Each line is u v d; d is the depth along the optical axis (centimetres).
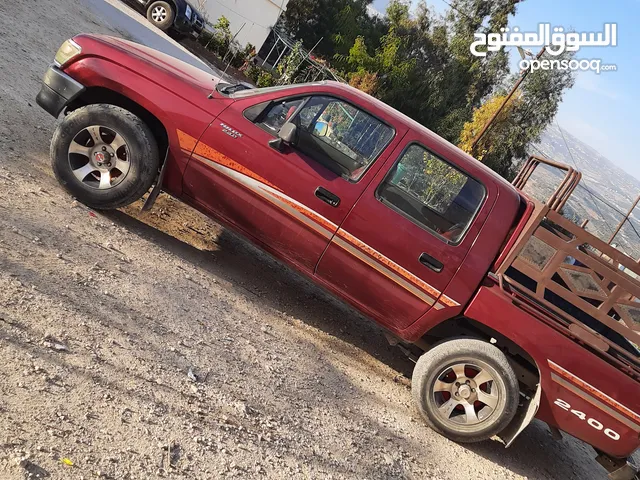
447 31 4616
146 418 321
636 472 496
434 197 497
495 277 489
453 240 491
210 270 548
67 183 516
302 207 499
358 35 4128
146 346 381
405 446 447
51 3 1221
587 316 516
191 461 309
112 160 516
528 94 4038
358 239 495
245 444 346
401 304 504
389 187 496
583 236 466
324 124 507
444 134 4275
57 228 459
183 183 526
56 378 313
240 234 532
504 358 475
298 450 369
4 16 909
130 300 420
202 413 350
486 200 497
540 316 479
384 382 538
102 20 1422
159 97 512
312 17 4059
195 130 510
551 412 492
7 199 459
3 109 620
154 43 1584
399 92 4019
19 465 251
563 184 471
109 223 521
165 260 510
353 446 408
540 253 481
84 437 286
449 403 486
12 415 276
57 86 520
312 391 447
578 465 612
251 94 523
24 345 323
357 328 634
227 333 454
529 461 545
